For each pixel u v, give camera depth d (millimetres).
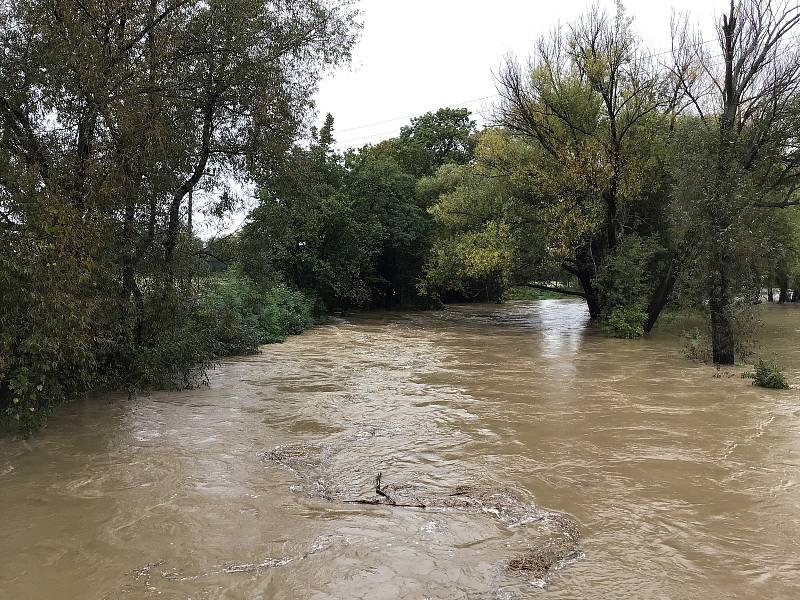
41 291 7848
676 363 15039
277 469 7270
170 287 11977
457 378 13125
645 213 23078
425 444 8234
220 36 11711
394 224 32625
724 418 9469
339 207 27688
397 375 13570
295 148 13852
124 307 10914
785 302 41000
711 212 14336
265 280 15680
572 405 10430
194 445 8242
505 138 24203
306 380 13000
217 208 13906
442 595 4379
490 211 25344
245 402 10875
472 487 6609
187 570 4773
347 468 7305
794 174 18703
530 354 16906
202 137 12438
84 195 9141
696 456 7586
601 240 23047
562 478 6848
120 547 5184
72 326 8344
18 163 8516
